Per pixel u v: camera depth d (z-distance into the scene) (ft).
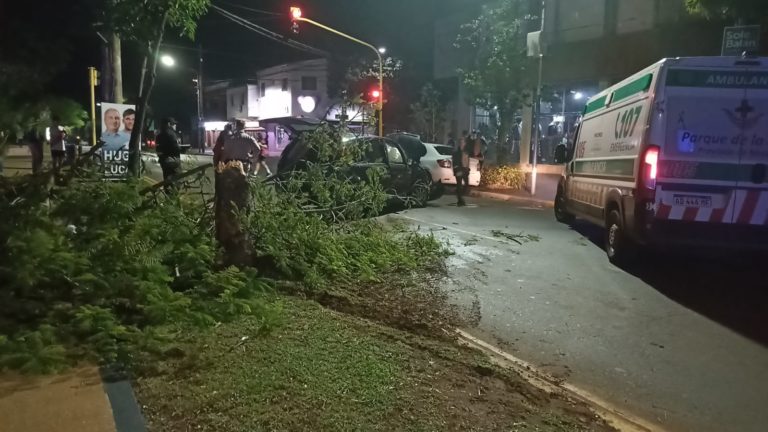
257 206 23.27
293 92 165.89
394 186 43.57
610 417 13.88
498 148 72.64
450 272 26.40
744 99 24.32
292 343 15.35
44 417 11.08
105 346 13.92
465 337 18.65
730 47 32.22
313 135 29.27
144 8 22.89
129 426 10.88
